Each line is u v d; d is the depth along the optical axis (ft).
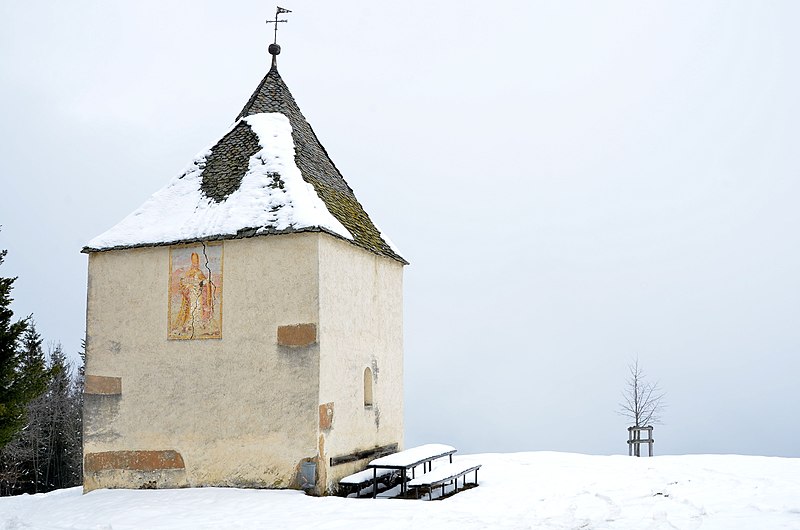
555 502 40.11
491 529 33.60
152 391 47.60
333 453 45.75
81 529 37.73
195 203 50.62
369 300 52.65
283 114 56.03
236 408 45.73
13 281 53.52
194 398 46.68
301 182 49.65
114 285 49.37
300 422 44.34
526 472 52.13
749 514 33.60
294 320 45.27
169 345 47.65
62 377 131.23
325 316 45.73
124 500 43.60
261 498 42.04
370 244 52.90
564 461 57.00
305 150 55.16
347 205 55.62
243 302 46.44
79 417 128.88
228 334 46.50
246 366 45.88
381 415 53.57
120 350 48.60
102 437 48.14
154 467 46.88
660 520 33.96
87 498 45.16
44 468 128.88
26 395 52.80
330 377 45.93
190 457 46.26
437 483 42.47
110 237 49.93
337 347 47.11
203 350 46.91
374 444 52.03
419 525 34.78
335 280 47.44
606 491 42.57
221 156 53.52
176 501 42.45
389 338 55.93
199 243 47.80
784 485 40.81
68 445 128.06
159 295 48.34
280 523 36.22
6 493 115.85
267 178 50.11
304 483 43.78
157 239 48.49
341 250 48.57
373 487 48.06
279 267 45.96
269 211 47.55
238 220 47.52
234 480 45.24
